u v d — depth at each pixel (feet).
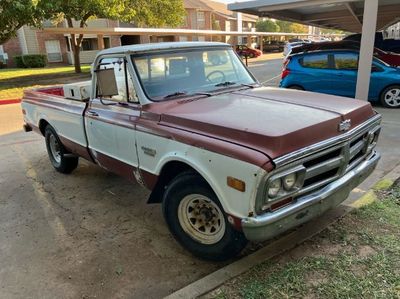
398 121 26.94
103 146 14.44
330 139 9.82
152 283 10.58
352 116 10.87
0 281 10.97
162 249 12.21
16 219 14.79
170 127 11.01
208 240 10.96
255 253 11.18
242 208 9.02
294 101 11.90
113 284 10.61
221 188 9.46
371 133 11.83
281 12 41.45
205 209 10.82
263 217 8.91
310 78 34.58
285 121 9.80
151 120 11.74
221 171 9.34
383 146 20.98
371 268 10.04
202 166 9.84
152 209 15.20
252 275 10.16
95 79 14.34
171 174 11.83
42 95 19.48
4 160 22.35
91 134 15.02
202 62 14.06
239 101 12.07
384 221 12.43
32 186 18.13
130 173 13.33
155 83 12.76
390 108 32.01
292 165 8.95
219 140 9.60
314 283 9.61
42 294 10.34
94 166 20.57
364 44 25.67
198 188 10.46
